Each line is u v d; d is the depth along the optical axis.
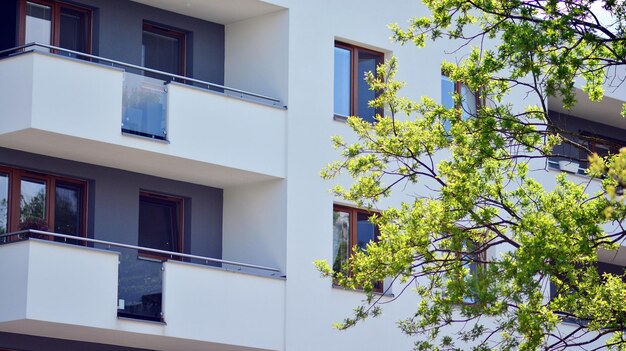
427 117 23.88
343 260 31.30
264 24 31.02
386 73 25.06
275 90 30.64
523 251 21.98
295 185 30.31
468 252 23.16
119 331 26.81
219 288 28.50
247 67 31.14
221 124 29.22
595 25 22.56
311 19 31.14
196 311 28.03
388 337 31.42
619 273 41.28
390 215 23.94
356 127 24.39
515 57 22.81
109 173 29.03
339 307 30.64
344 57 32.12
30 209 28.03
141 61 30.23
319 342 30.17
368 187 24.17
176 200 30.53
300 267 30.09
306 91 30.83
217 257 30.77
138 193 29.47
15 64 26.59
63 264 26.14
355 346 30.83
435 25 24.25
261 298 29.23
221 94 29.28
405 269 23.19
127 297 26.95
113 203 29.00
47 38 28.77
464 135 23.19
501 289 22.23
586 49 23.22
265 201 30.38
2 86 26.70
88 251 26.50
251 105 29.77
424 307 23.14
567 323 35.19
